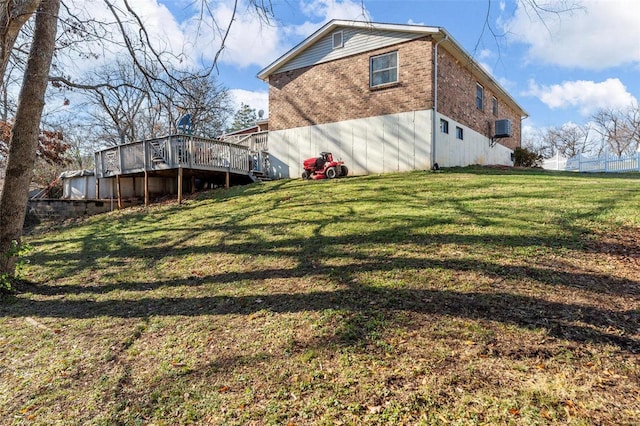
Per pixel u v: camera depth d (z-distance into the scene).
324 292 4.22
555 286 3.82
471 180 9.71
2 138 11.29
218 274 5.32
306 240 6.17
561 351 2.78
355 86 13.07
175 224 8.77
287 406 2.47
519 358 2.73
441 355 2.83
